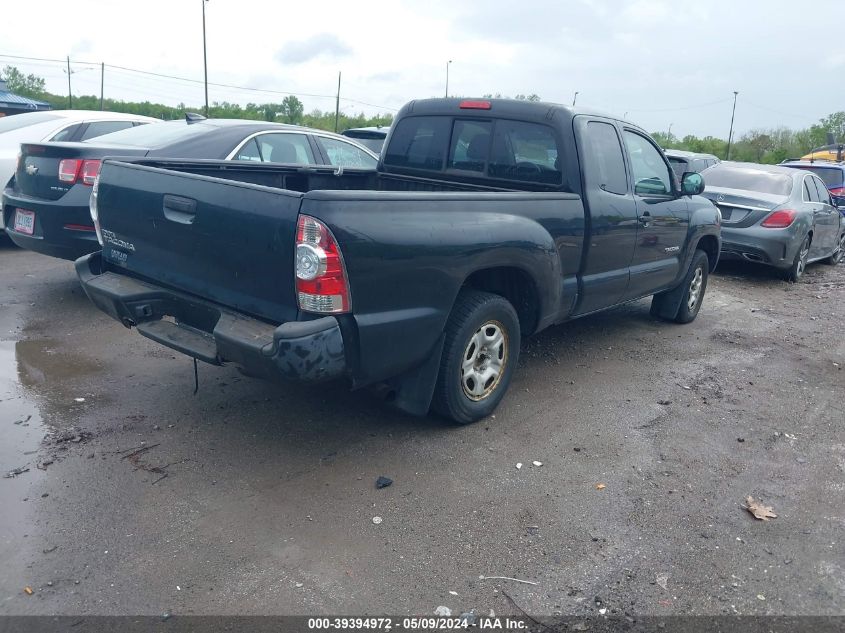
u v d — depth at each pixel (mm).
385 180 6145
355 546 3277
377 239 3529
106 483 3678
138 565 3068
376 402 4836
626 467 4176
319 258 3338
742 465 4293
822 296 9570
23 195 6625
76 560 3078
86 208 6312
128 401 4664
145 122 9930
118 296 4121
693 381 5711
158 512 3449
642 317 7629
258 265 3574
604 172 5289
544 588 3070
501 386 4699
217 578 3014
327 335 3422
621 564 3260
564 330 6922
